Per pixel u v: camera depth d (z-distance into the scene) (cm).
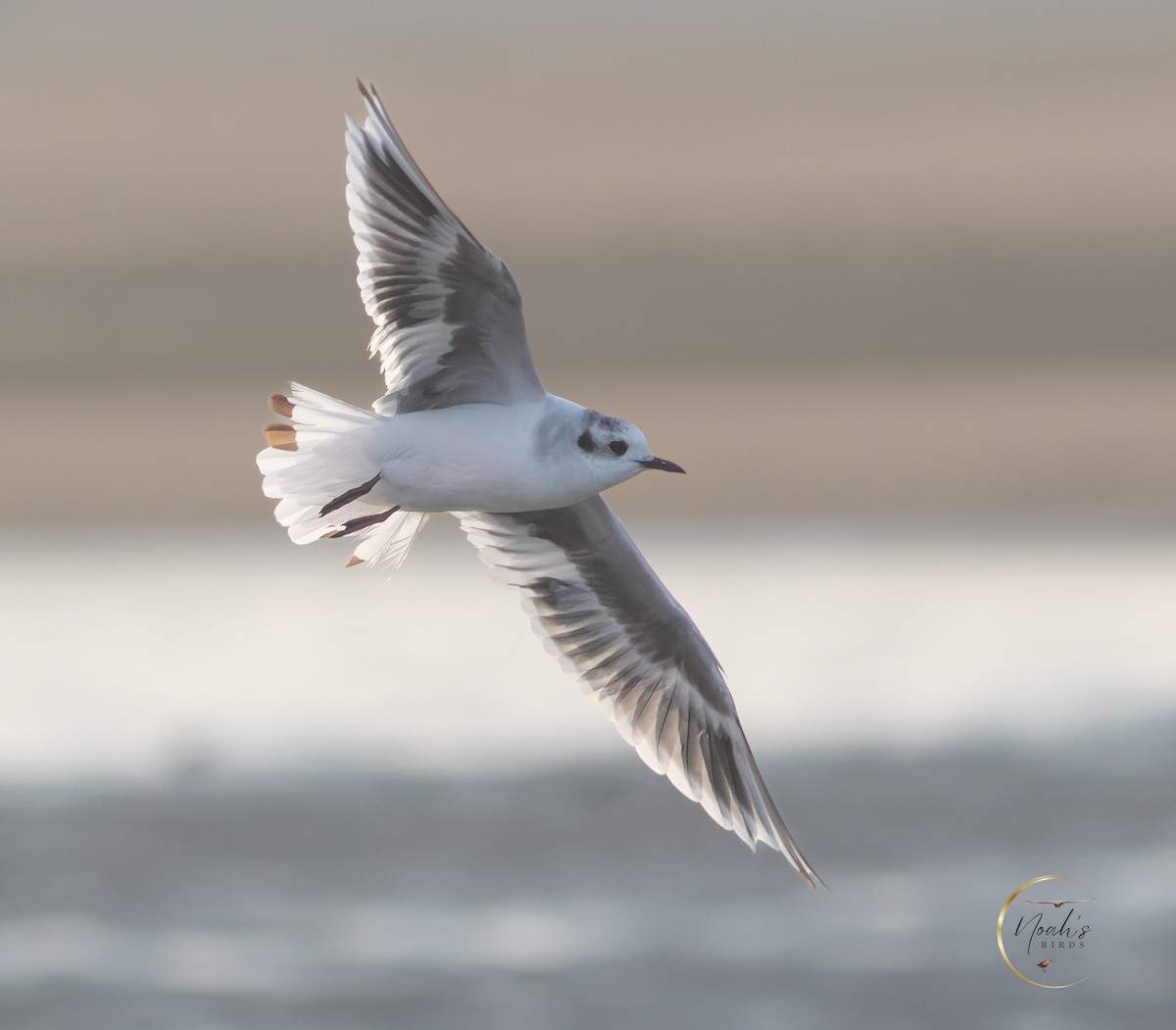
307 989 1533
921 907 1653
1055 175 4384
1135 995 1530
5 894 1683
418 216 1121
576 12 7606
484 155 4759
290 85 5572
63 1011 1500
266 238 4175
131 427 3244
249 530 2841
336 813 1830
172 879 1697
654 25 7044
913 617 2383
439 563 2661
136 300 3850
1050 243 3941
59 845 1769
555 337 3656
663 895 1683
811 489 2950
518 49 6216
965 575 2566
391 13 7762
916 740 1975
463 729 2047
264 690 2155
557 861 1742
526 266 3959
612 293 3819
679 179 4472
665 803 1864
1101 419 3131
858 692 2109
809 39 6275
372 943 1594
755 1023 1476
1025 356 3509
